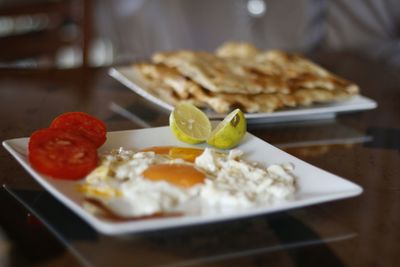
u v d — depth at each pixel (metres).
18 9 1.60
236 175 0.74
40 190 0.75
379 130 1.02
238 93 1.04
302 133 0.99
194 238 0.67
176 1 2.56
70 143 0.75
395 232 0.70
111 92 1.15
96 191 0.70
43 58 1.79
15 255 0.63
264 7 2.46
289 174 0.77
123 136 0.87
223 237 0.67
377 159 0.90
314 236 0.68
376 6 2.32
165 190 0.69
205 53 1.26
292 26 2.45
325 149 0.93
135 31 2.69
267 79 1.10
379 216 0.73
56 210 0.71
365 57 1.56
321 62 1.46
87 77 1.24
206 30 2.55
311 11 2.40
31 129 0.95
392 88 1.27
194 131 0.88
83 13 1.70
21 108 1.03
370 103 1.09
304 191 0.74
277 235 0.68
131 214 0.66
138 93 1.10
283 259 0.64
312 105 1.09
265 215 0.72
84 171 0.73
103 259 0.63
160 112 1.05
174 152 0.84
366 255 0.66
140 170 0.74
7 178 0.78
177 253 0.64
